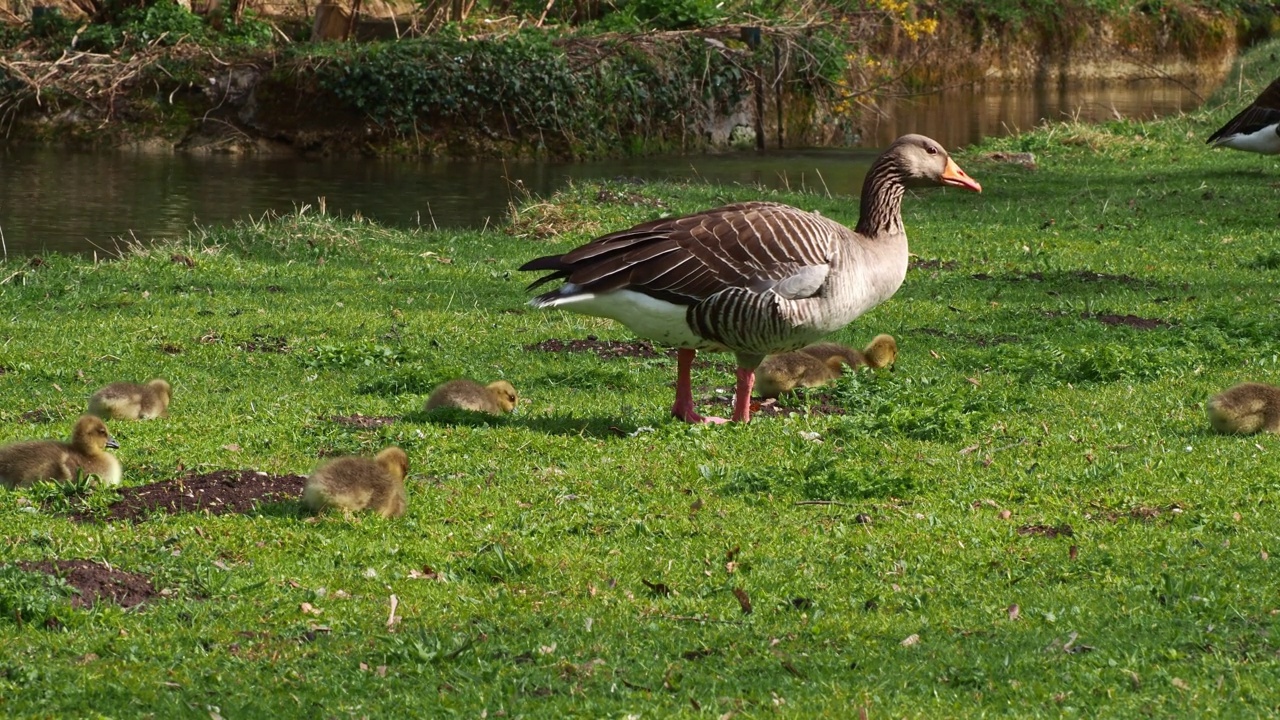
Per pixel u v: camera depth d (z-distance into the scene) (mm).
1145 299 18328
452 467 10508
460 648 6883
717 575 8188
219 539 8586
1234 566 8055
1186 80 63438
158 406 12375
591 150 39156
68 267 20453
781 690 6391
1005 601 7648
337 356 14859
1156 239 22766
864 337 16234
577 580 8117
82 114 38594
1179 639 6879
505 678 6566
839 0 47719
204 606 7555
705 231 11352
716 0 44500
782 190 31234
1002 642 6980
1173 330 15695
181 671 6648
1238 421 11188
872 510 9422
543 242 23844
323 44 40062
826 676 6578
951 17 57562
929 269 20812
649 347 15852
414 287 19625
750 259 11266
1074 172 31156
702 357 15336
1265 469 10094
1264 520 8961
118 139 38281
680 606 7691
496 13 44094
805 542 8750
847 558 8430
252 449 11039
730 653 6902
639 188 28562
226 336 16078
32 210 27906
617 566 8359
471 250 22953
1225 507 9258
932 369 14266
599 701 6266
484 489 9922
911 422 11523
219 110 38719
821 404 12781
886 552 8523
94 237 25125
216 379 14188
